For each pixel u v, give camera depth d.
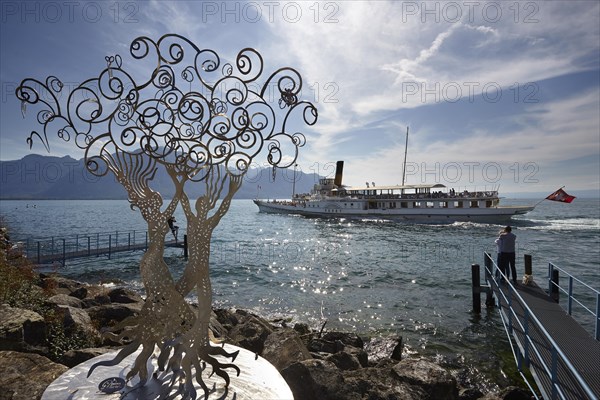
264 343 8.34
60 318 7.57
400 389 5.86
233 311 13.20
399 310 14.57
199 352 4.03
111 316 9.30
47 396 3.83
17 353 5.23
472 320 13.20
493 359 9.94
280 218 75.50
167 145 4.26
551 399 5.73
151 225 4.21
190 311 4.29
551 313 9.50
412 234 43.94
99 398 3.82
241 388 4.14
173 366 3.88
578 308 14.66
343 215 64.12
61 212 113.94
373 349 9.85
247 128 4.37
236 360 4.89
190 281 4.21
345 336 10.34
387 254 29.22
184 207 4.29
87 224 61.38
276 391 4.09
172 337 4.16
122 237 39.75
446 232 45.41
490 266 14.52
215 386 4.16
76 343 7.02
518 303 10.29
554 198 22.78
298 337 8.50
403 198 59.47
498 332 11.97
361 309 14.77
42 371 4.86
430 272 22.08
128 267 22.53
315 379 5.68
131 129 4.23
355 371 6.41
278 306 15.29
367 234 44.69
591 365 6.68
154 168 4.27
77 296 12.54
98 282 18.78
